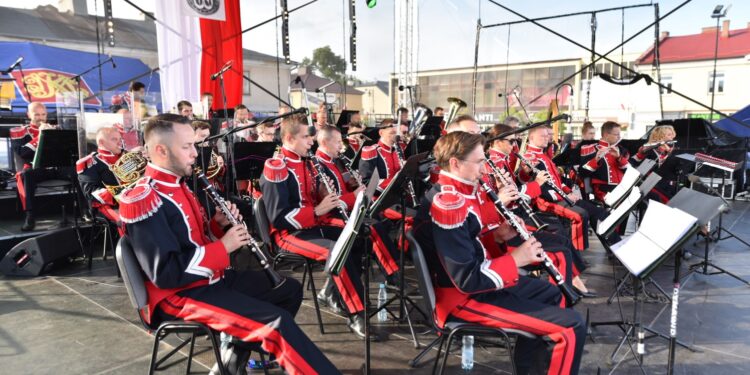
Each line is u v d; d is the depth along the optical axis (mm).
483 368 2561
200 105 7133
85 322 3150
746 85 18297
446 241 1876
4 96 8531
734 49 18797
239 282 2242
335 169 3756
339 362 2635
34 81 10047
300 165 3240
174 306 1917
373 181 2393
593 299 3588
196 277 1843
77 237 4473
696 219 1928
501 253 2365
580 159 5328
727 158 6645
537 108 13156
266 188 3037
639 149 5414
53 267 4250
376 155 4840
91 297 3596
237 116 6566
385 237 3354
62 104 5527
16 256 4070
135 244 1794
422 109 5941
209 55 9172
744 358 2674
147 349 2770
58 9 17188
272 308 1860
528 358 2096
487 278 1877
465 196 2035
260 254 2096
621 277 4074
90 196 4105
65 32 15891
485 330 1915
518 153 4172
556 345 1820
